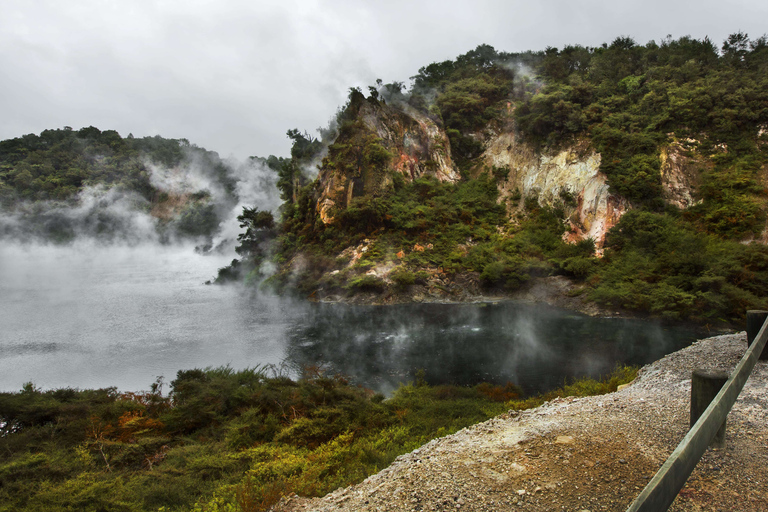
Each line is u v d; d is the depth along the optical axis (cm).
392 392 1939
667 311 3209
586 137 5428
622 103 5500
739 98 4784
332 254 5369
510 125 6531
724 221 4066
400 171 5950
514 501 479
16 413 1489
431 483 544
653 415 689
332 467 960
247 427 1382
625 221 4391
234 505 763
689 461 275
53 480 1072
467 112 6756
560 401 909
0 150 12469
